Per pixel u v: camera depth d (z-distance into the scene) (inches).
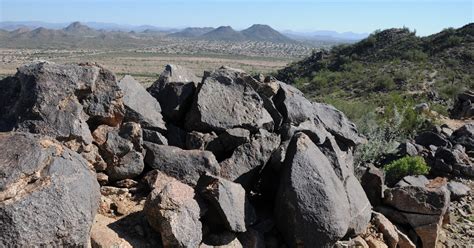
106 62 6181.1
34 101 296.7
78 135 298.2
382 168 570.9
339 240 331.6
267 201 358.6
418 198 406.0
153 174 324.2
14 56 7057.1
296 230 303.3
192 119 367.2
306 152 328.8
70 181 238.1
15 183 221.0
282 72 3553.2
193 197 289.3
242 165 346.6
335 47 3558.1
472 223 460.1
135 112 356.2
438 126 851.4
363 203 360.2
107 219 285.6
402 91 1966.0
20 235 210.2
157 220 271.7
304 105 418.6
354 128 444.5
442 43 2699.3
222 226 300.2
